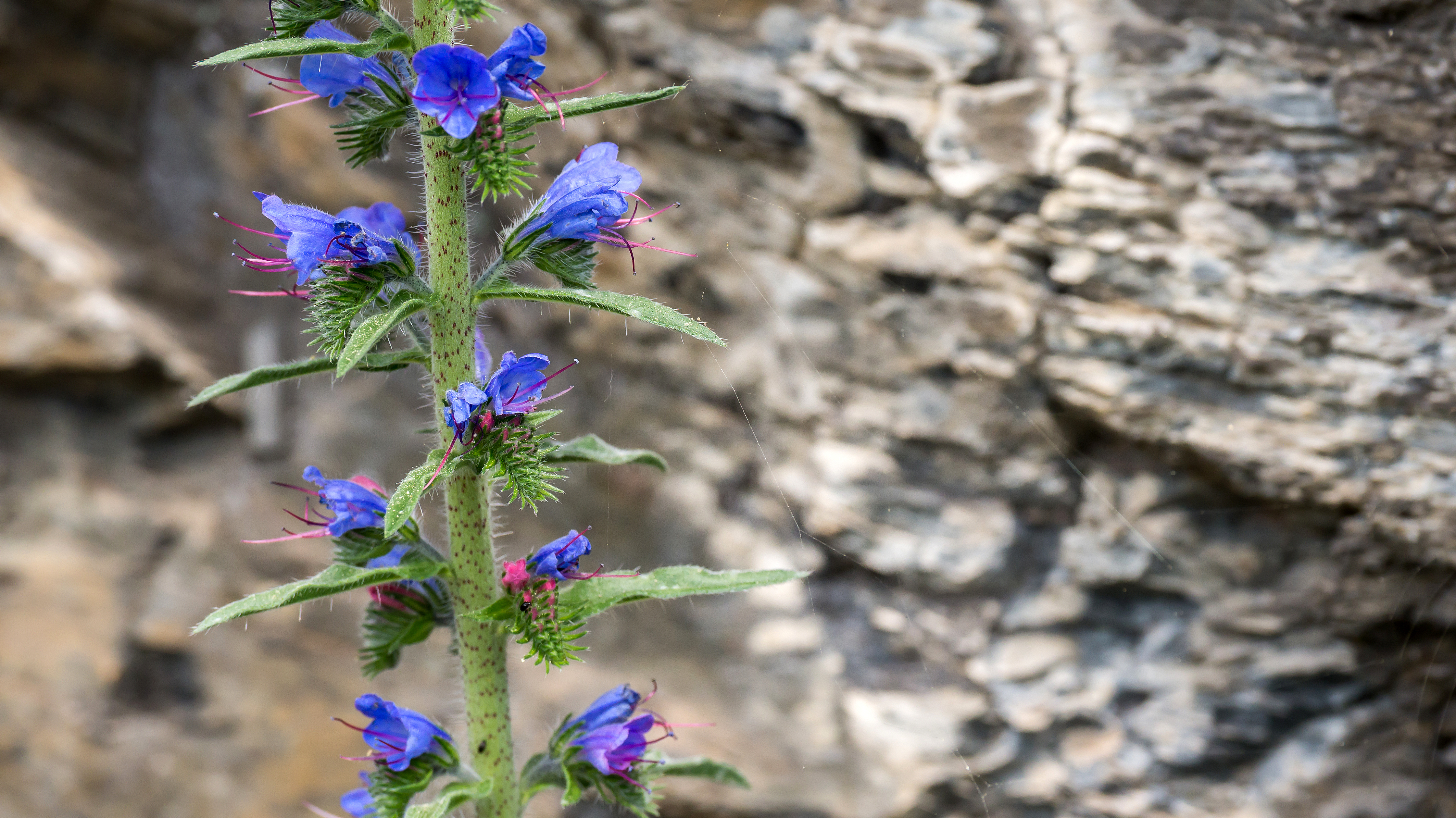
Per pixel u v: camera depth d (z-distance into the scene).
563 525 0.62
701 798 0.55
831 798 0.54
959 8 0.52
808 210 0.53
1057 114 0.51
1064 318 0.51
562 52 0.56
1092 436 0.52
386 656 0.42
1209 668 0.52
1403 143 0.48
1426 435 0.48
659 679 0.58
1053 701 0.53
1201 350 0.50
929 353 0.53
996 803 0.53
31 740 0.63
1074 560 0.52
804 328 0.54
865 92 0.52
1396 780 0.50
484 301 0.41
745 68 0.53
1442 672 0.50
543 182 0.59
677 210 0.55
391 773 0.41
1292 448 0.50
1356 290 0.49
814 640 0.56
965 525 0.53
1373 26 0.48
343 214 0.41
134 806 0.62
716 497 0.59
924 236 0.52
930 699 0.54
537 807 0.58
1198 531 0.51
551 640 0.40
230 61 0.39
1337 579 0.50
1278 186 0.49
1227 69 0.49
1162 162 0.50
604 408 0.62
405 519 0.38
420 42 0.40
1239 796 0.51
